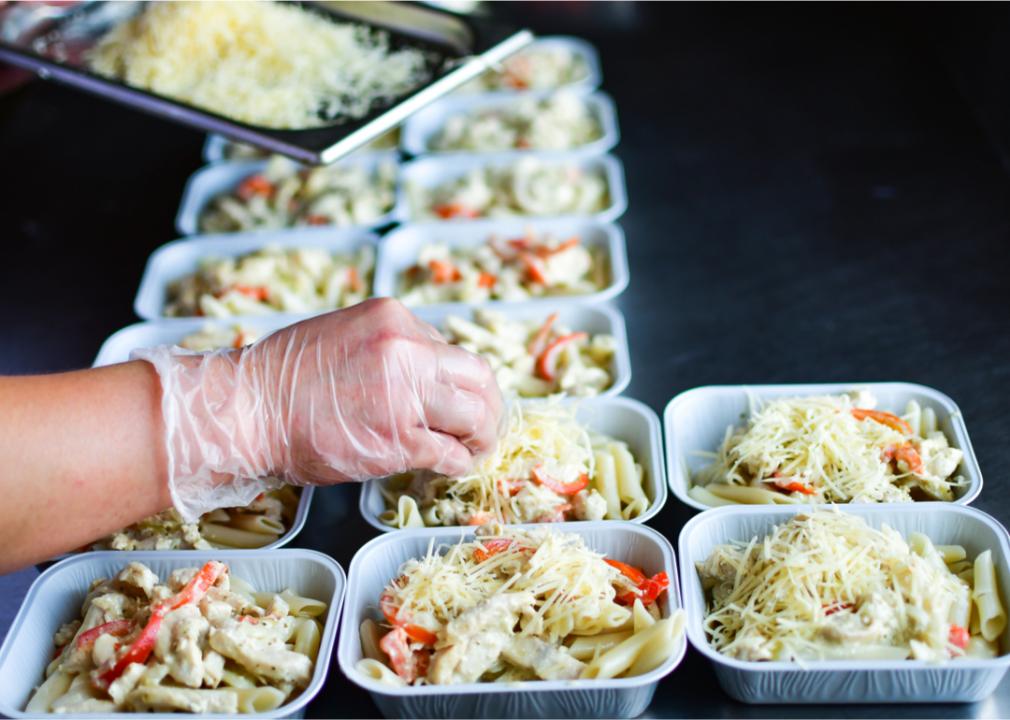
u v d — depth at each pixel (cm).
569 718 58
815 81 101
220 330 80
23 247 92
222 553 64
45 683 60
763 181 91
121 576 62
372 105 86
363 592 63
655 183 93
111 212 94
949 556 62
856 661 56
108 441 60
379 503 69
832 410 67
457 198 91
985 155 90
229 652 59
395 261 88
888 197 88
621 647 58
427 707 57
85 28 96
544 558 60
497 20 92
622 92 103
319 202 92
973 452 68
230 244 89
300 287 86
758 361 77
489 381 65
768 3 112
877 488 65
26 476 59
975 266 81
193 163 99
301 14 96
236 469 62
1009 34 89
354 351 62
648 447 70
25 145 103
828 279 82
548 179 91
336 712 60
